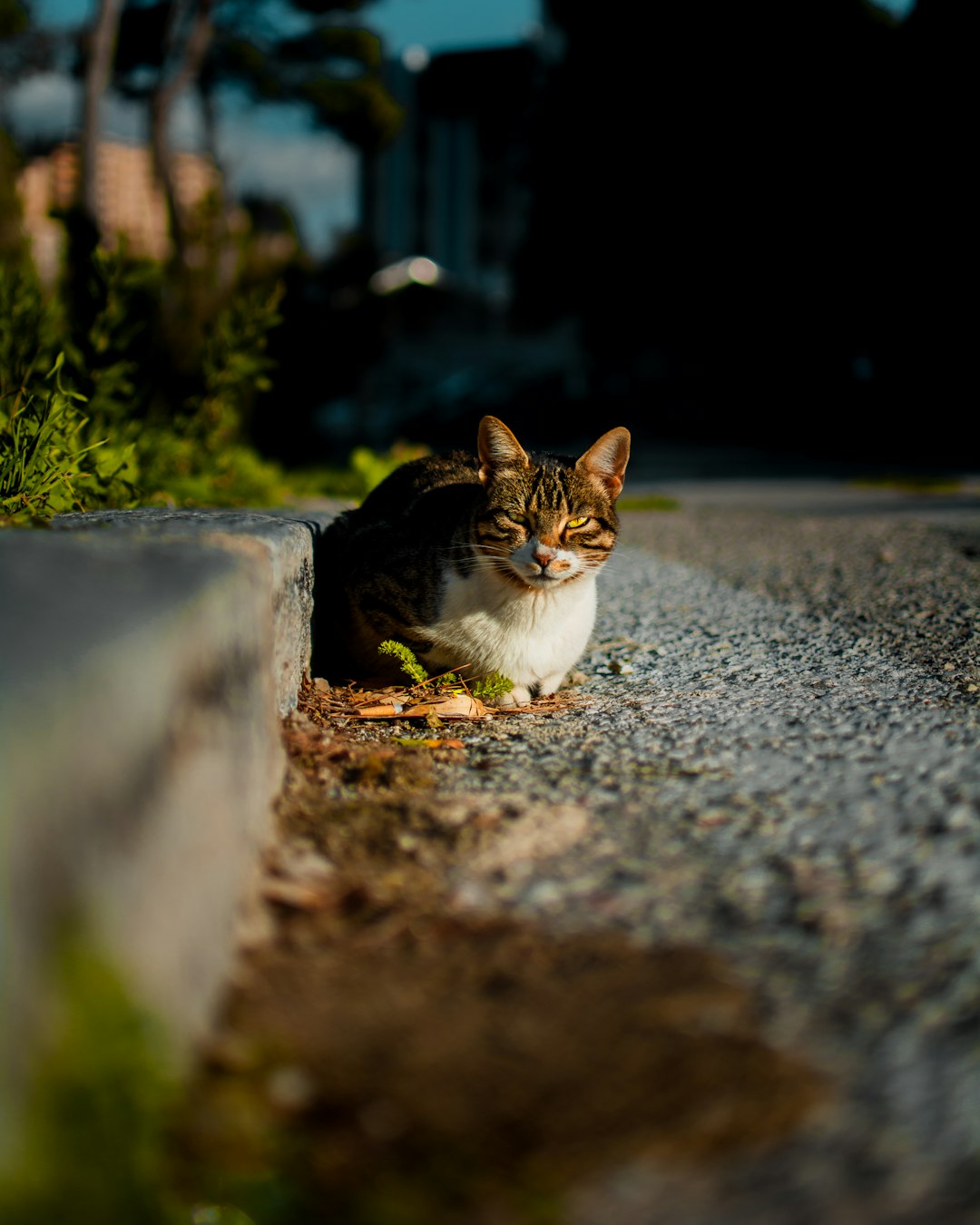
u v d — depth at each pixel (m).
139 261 1.86
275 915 0.67
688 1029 0.58
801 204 5.19
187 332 2.56
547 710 0.98
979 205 4.09
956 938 0.65
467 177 14.35
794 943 0.65
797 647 1.13
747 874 0.71
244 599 0.70
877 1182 0.48
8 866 0.40
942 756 0.84
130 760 0.51
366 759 0.84
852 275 4.97
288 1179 0.48
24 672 0.45
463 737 0.91
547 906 0.68
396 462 1.98
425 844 0.74
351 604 1.08
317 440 4.66
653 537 2.00
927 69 4.16
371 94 5.04
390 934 0.66
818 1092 0.53
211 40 4.54
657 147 6.06
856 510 2.43
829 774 0.82
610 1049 0.56
